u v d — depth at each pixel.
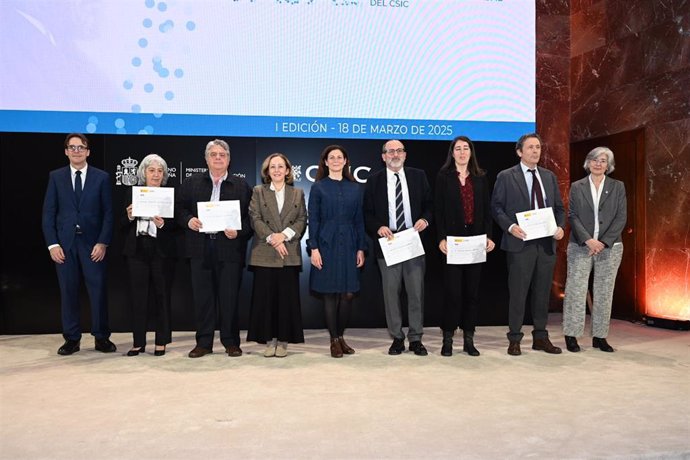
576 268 4.83
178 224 4.64
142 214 4.40
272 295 4.56
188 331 5.84
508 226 4.65
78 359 4.54
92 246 4.79
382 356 4.61
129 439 2.73
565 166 7.41
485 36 5.90
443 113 5.87
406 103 5.84
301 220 4.62
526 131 5.95
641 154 6.30
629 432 2.82
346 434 2.79
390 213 4.64
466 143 4.59
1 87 5.53
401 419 3.01
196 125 5.68
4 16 5.52
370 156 5.87
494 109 5.91
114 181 5.68
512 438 2.73
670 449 2.60
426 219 4.63
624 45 6.52
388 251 4.50
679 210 5.88
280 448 2.61
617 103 6.62
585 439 2.72
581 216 4.83
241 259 4.64
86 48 5.59
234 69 5.71
